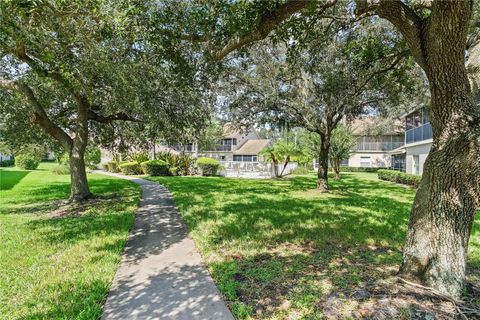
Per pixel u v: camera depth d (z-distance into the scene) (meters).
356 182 18.78
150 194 11.39
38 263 4.03
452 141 3.00
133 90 7.16
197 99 9.10
